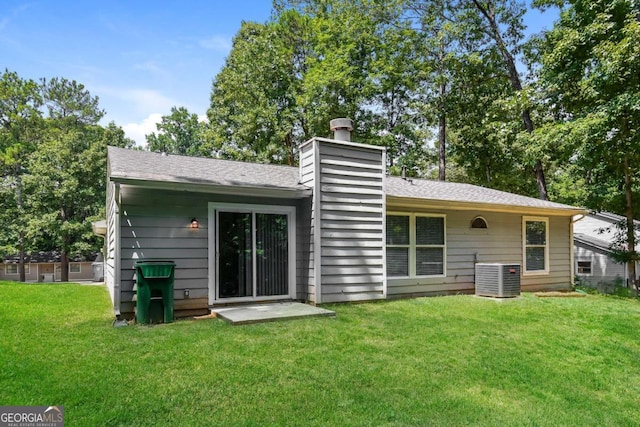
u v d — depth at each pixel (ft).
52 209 76.33
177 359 13.52
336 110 60.75
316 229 23.90
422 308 23.62
